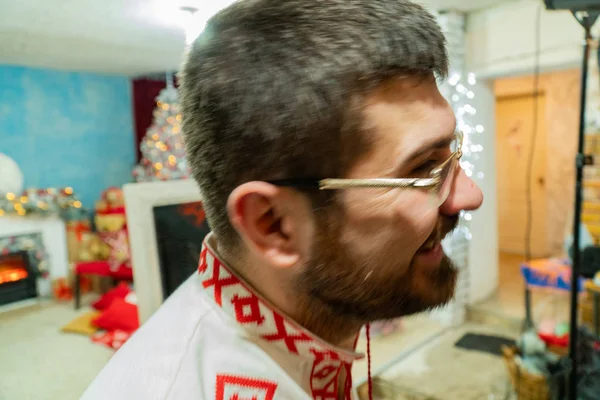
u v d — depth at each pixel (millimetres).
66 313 3996
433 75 433
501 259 4727
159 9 2758
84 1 2578
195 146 460
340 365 545
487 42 3082
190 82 452
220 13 454
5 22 2949
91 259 4309
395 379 2547
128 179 5316
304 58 389
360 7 402
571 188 4438
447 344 2957
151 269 1094
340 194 412
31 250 4258
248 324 474
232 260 499
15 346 3275
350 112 393
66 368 2891
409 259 443
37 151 4523
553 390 1990
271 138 402
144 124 5297
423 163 431
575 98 4309
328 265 434
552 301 3346
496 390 2379
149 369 438
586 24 1423
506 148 4934
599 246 2254
